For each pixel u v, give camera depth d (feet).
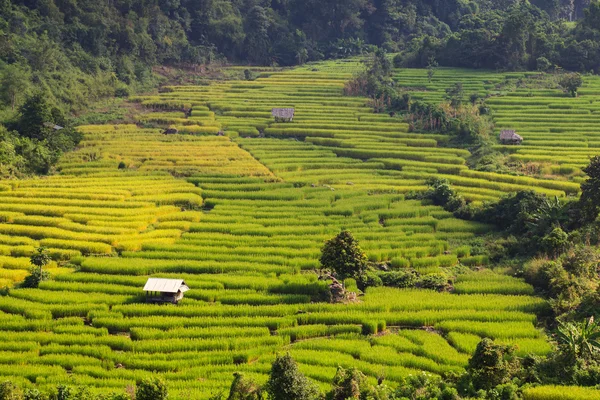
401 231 354.54
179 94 631.97
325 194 407.03
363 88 630.33
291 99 615.16
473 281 303.68
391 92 591.37
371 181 434.30
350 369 211.82
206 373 233.96
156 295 284.61
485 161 457.68
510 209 355.56
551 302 276.82
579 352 225.35
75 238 342.44
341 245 298.15
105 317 270.05
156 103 599.98
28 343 248.93
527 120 531.91
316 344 253.44
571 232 322.14
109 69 645.92
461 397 212.43
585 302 267.39
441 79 643.04
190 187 415.03
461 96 583.99
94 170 442.09
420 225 364.17
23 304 277.03
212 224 361.92
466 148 494.18
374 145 500.33
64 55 616.39
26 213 371.76
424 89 619.67
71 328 260.83
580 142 483.10
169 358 244.22
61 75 585.22
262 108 585.22
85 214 370.12
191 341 252.42
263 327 263.90
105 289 292.20
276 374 205.16
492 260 329.93
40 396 208.85
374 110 580.71
